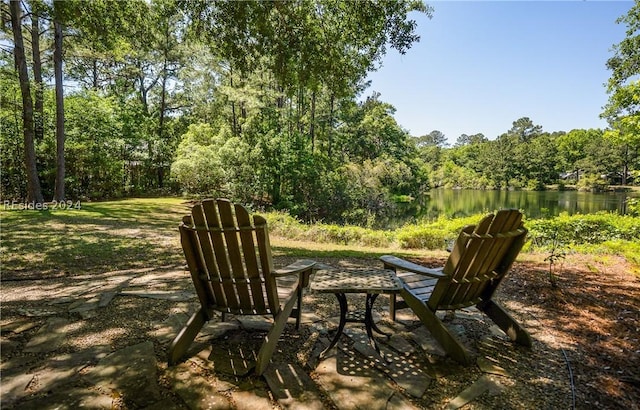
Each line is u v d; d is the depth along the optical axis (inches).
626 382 73.4
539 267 179.5
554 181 1796.3
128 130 702.5
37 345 83.7
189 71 777.6
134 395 64.9
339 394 67.3
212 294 83.2
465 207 1079.6
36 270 161.0
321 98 1019.9
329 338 91.8
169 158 764.0
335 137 1166.3
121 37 376.5
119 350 81.9
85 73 778.8
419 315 87.7
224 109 807.7
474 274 83.7
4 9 387.2
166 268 168.1
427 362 80.7
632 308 118.8
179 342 76.9
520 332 89.5
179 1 244.7
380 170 926.4
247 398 65.2
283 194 680.4
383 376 74.3
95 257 188.2
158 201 556.4
